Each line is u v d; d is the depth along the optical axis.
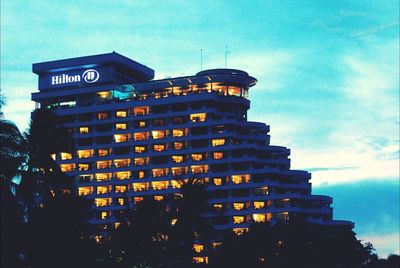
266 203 173.12
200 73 195.00
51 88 199.25
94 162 184.12
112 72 195.38
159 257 91.69
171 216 93.25
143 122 185.12
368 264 153.25
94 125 187.62
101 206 179.12
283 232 126.50
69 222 59.53
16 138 53.53
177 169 179.12
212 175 176.62
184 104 185.12
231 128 181.50
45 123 58.28
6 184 52.66
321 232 141.88
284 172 178.50
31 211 57.88
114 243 89.00
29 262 57.94
